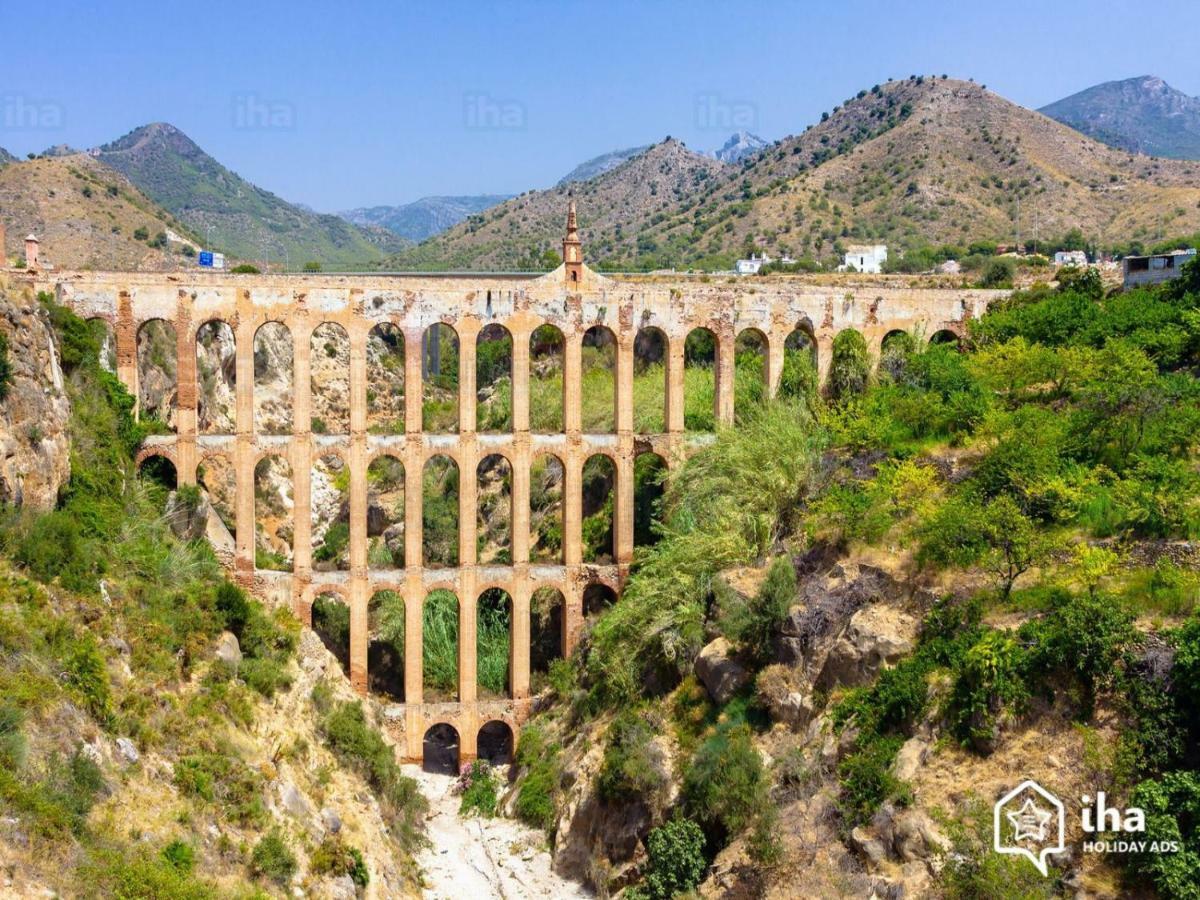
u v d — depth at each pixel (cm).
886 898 4569
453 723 7512
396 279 7406
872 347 8375
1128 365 6788
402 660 8169
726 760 5512
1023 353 7275
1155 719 4466
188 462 7131
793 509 6825
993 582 5416
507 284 7519
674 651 6444
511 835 6794
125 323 7031
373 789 6588
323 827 5644
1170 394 6294
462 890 6191
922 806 4747
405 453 7400
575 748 6856
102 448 6631
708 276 10956
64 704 4669
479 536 9850
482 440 7531
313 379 11262
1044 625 4900
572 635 7762
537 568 7688
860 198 19038
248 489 7206
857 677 5509
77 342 6762
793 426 7156
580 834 6372
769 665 5931
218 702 5691
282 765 5762
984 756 4769
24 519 5525
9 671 4594
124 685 5209
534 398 10219
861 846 4819
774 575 6028
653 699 6494
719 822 5547
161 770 4938
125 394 7025
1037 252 15275
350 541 7356
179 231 16188
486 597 8662
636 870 5844
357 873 5488
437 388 12469
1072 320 7969
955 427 6938
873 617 5597
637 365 11294
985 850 4441
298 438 7238
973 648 4950
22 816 3972
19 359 5947
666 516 7731
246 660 6272
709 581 6556
